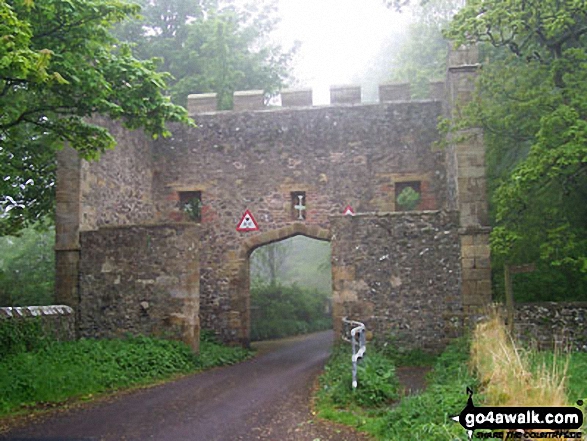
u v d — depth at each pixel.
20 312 10.41
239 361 13.53
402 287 12.33
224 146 16.36
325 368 10.43
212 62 22.00
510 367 6.09
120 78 9.76
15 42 7.04
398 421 6.12
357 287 12.44
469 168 12.38
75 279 12.69
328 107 16.00
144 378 9.95
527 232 11.14
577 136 9.21
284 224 15.87
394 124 15.70
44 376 8.44
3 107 8.81
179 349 11.62
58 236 12.83
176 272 12.18
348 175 15.73
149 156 16.42
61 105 9.68
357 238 12.56
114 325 12.35
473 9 10.77
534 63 11.38
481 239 12.14
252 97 16.41
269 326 22.25
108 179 14.09
